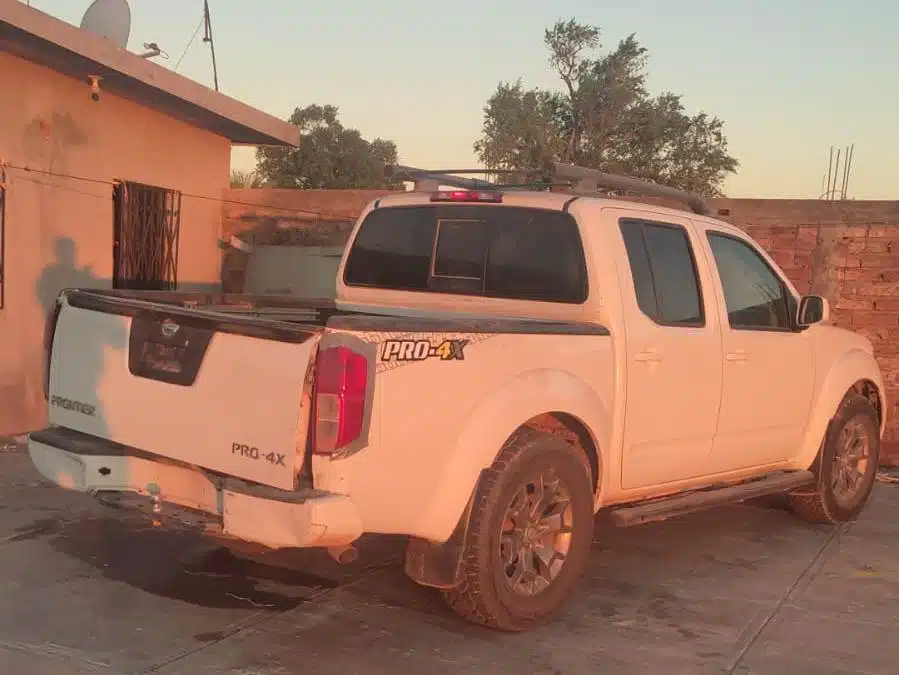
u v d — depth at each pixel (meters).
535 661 4.23
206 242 12.00
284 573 5.29
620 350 5.00
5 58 8.52
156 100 10.16
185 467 4.21
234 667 4.04
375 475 3.85
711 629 4.73
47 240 9.24
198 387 4.05
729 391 5.77
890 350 9.48
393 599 4.94
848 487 7.05
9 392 8.86
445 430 4.11
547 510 4.69
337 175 37.00
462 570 4.28
